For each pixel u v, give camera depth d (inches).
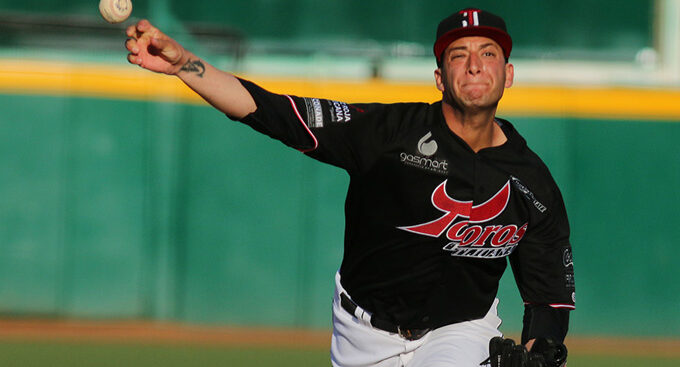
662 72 1898.4
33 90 1533.0
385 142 454.3
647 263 1537.9
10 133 1528.1
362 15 1914.4
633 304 1531.7
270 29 1907.0
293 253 1552.7
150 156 1552.7
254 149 1561.3
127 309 1535.4
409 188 459.5
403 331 497.7
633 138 1549.0
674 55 1900.8
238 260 1549.0
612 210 1541.6
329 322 1549.0
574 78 1895.9
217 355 1204.5
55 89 1537.9
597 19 1916.8
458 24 441.7
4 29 1699.1
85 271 1530.5
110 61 1697.8
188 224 1550.2
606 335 1524.4
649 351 1373.0
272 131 436.8
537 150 1549.0
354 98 1560.0
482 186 461.1
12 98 1530.5
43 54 1711.4
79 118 1540.4
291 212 1557.6
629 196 1544.0
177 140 1556.3
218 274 1547.7
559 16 1919.3
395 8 1916.8
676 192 1545.3
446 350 481.7
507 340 427.2
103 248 1536.7
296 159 1561.3
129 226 1544.0
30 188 1529.3
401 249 476.7
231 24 1900.8
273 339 1412.4
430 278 484.1
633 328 1528.1
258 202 1557.6
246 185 1558.8
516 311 1518.2
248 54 1838.1
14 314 1515.7
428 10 1916.8
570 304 497.7
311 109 446.6
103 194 1540.4
